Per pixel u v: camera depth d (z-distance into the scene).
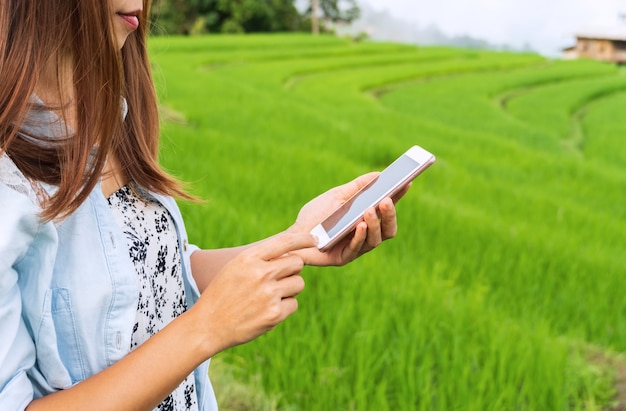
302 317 4.52
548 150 24.53
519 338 4.78
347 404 3.89
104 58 1.13
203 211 6.50
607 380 4.75
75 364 1.21
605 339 5.62
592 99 40.53
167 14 71.75
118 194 1.36
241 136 15.74
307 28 84.94
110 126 1.15
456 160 16.42
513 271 6.95
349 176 10.80
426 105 33.41
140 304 1.30
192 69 35.12
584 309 6.12
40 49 1.09
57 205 1.10
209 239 5.93
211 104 20.47
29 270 1.13
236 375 4.00
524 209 10.80
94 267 1.21
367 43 62.31
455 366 4.22
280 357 4.02
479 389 3.97
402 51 60.50
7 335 1.08
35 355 1.16
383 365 4.30
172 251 1.41
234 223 6.43
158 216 1.41
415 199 8.77
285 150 12.77
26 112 1.09
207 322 1.16
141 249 1.32
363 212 1.42
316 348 4.16
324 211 1.65
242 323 1.16
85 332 1.20
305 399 3.88
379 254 6.42
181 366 1.15
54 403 1.11
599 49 75.31
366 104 29.94
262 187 9.04
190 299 1.53
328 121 20.08
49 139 1.15
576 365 4.74
